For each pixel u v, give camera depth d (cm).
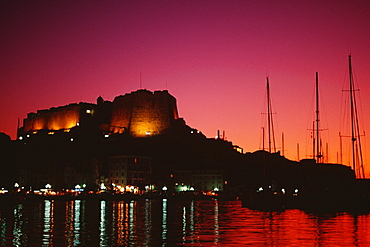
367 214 6544
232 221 5478
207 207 10294
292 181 16388
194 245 3272
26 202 12862
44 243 3400
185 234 3994
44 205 10744
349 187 8175
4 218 6016
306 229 4297
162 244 3341
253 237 3706
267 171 18125
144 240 3578
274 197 7969
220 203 13925
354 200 6975
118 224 5100
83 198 16275
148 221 5562
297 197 8206
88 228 4594
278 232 4066
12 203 11025
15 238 3706
